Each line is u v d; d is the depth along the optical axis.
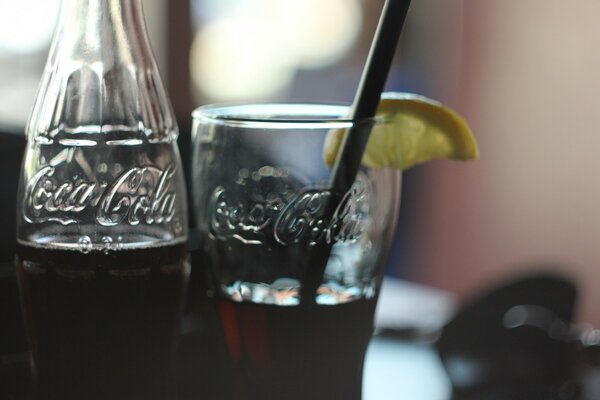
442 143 0.43
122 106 0.41
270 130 0.39
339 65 1.72
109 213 0.40
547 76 1.66
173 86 1.65
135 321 0.41
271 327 0.40
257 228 0.40
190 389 0.43
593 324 1.63
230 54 1.70
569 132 1.65
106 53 0.41
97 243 0.40
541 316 0.51
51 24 1.54
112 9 0.41
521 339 0.49
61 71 0.41
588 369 0.49
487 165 1.75
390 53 0.39
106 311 0.40
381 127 0.40
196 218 0.42
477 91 1.74
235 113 0.43
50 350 0.41
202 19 1.67
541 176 1.69
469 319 0.51
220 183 0.40
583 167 1.63
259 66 1.72
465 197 1.78
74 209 0.40
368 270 0.41
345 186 0.39
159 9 1.64
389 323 0.55
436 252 1.79
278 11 1.71
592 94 1.61
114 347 0.41
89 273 0.40
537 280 0.54
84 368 0.41
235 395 0.42
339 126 0.39
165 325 0.42
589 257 1.64
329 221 0.39
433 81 1.76
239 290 0.40
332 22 1.71
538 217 1.70
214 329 0.44
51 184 0.40
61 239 0.40
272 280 0.40
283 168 0.39
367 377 0.48
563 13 1.63
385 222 0.41
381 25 0.39
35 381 0.42
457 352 0.50
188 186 0.58
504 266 1.74
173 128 0.43
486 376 0.47
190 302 0.50
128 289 0.40
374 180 0.40
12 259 0.67
